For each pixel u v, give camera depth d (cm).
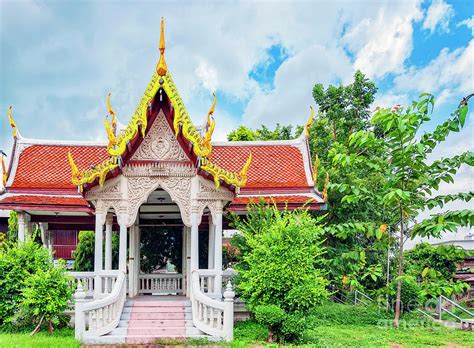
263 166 2339
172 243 2642
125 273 1634
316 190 2198
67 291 1497
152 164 1670
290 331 1389
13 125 2261
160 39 1628
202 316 1519
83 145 2362
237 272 1720
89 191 1642
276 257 1466
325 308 1872
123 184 1659
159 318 1588
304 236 1517
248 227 1853
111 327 1480
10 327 1525
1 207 1953
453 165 1642
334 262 1969
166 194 1897
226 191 1689
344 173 2525
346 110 3594
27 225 2109
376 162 1825
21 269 1537
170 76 1628
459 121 1562
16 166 2192
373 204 2409
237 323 1655
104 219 1647
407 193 1588
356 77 3650
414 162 1662
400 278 1717
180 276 2073
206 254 2606
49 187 2103
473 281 2953
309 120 2438
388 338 1498
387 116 1574
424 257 2848
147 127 1677
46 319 1495
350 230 1792
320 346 1338
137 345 1363
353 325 1758
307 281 1455
